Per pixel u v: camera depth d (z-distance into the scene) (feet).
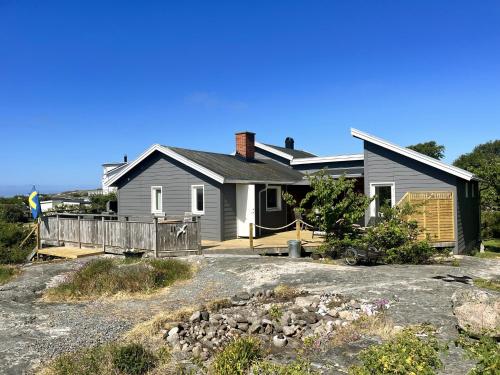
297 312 24.48
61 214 56.70
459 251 51.37
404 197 48.44
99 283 34.65
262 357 18.58
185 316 25.27
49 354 21.06
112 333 24.06
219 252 48.01
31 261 55.67
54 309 29.45
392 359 14.65
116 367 18.63
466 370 15.65
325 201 43.65
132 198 66.69
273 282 33.63
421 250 41.50
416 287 28.94
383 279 32.14
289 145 94.22
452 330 20.42
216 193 56.34
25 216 105.40
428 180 52.42
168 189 62.08
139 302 30.78
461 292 23.91
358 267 38.27
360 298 26.61
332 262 41.96
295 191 70.18
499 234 77.87
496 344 16.26
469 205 59.72
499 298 22.63
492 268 38.96
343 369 16.55
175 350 20.85
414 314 23.02
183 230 47.03
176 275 37.55
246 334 21.95
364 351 16.49
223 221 56.34
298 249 46.34
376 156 56.39
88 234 53.06
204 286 34.14
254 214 57.57
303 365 16.48
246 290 32.07
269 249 48.19
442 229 49.47
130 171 66.33
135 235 48.49
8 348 21.89
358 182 66.69
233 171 59.67
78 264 44.93
